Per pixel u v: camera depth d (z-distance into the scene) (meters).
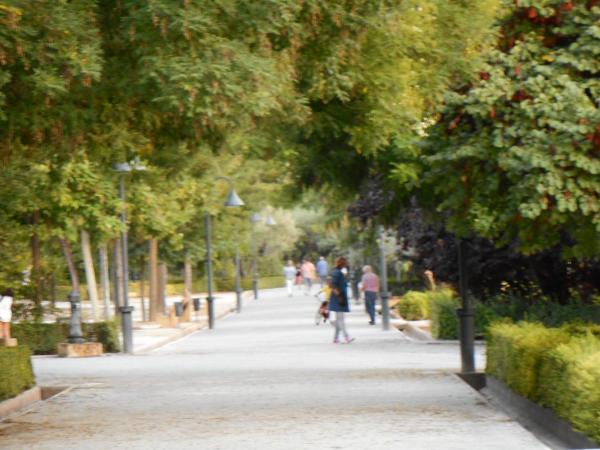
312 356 38.41
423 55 25.05
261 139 29.39
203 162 55.06
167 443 17.06
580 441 15.45
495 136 19.03
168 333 56.69
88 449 16.72
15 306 42.41
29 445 17.42
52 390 27.50
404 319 63.06
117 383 28.70
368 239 60.38
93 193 46.31
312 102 26.00
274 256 132.75
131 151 26.48
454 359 35.59
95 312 54.81
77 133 21.73
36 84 18.34
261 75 18.81
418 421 18.83
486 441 16.22
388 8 21.05
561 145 18.33
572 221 20.14
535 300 41.41
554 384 17.34
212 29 18.91
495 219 20.75
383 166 31.62
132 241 69.50
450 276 40.50
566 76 18.83
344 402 22.44
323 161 32.00
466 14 24.73
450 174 20.73
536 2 19.52
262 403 22.70
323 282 111.38
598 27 19.03
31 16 17.95
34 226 43.69
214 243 72.75
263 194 76.88
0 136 21.31
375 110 25.06
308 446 16.22
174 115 21.42
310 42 21.70
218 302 102.44
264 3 18.92
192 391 25.75
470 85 23.69
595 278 39.69
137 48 19.41
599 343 17.12
